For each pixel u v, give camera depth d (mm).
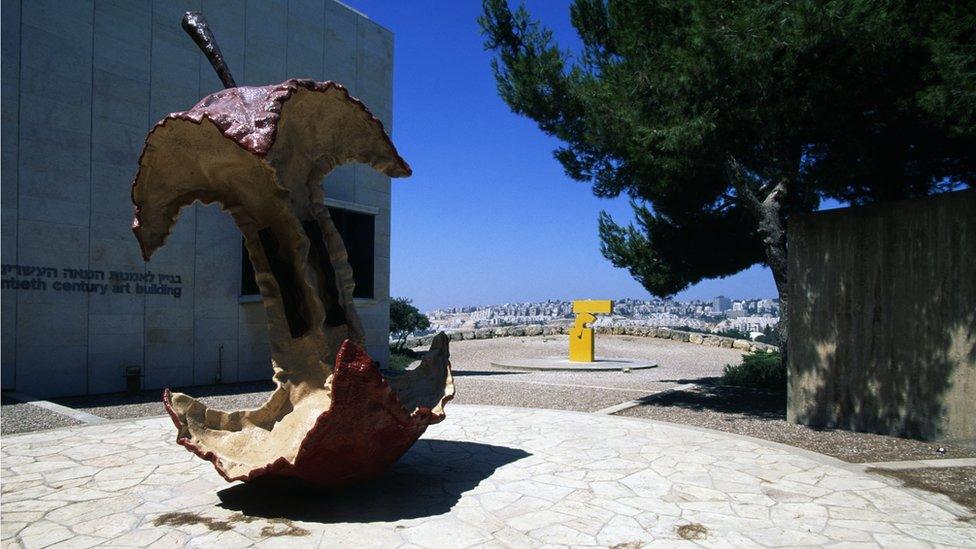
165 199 4309
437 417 4547
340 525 3932
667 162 8312
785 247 9273
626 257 13555
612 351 21547
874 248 7098
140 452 5961
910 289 6758
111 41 10555
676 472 5285
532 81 10117
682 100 7805
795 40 6715
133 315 10750
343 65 14891
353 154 4828
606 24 10820
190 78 11695
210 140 3920
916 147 8312
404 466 5449
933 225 6559
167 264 11273
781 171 8633
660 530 3893
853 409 7250
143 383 10836
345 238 14438
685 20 8203
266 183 4285
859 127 8039
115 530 3834
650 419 8109
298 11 13820
